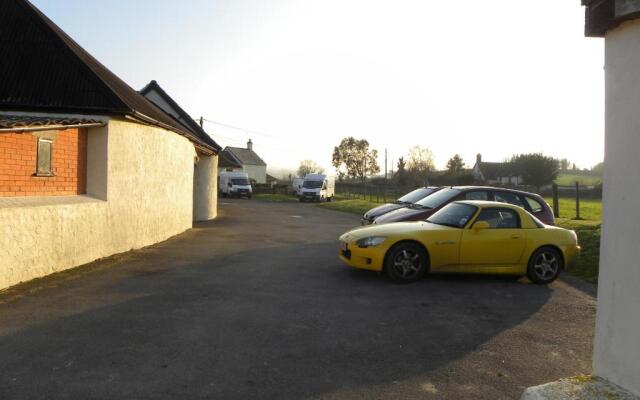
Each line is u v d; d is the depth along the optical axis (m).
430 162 70.31
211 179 21.94
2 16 11.02
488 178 74.25
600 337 3.07
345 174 94.69
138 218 11.63
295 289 7.51
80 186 9.88
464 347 5.10
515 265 8.29
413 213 10.81
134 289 7.27
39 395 3.72
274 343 5.03
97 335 5.13
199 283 7.80
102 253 9.95
